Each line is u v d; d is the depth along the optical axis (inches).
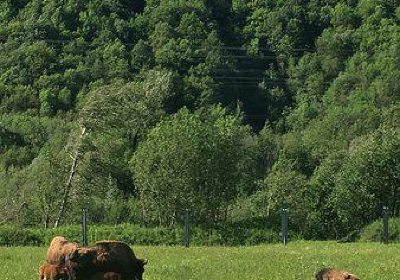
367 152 2175.2
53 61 4867.1
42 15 5132.9
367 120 4665.4
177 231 1856.5
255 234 1900.8
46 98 4557.1
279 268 1093.1
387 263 1160.2
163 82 3176.7
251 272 1053.2
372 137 2283.5
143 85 3056.1
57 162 2479.1
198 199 2212.1
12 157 3801.7
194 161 2207.2
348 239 1900.8
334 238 2142.0
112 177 2600.9
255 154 3912.4
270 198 2925.7
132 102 2849.4
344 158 2496.3
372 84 5334.6
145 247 1565.0
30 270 1091.9
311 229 2140.7
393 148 2165.4
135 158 2351.1
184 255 1311.5
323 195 2170.3
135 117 2827.3
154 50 5329.7
